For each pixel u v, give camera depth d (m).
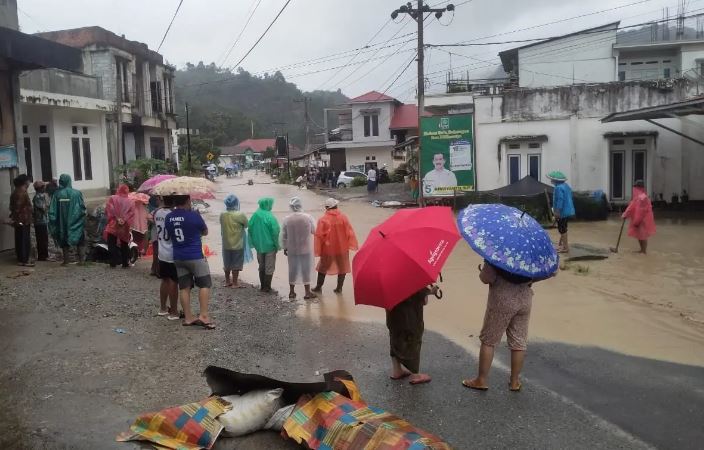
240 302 8.70
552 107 21.34
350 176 39.31
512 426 4.67
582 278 10.20
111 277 9.81
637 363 6.09
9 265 10.37
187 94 94.88
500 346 6.72
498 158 22.12
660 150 20.38
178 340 6.53
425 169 22.73
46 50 10.70
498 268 5.03
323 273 9.39
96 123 23.84
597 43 31.33
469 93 26.05
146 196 11.89
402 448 3.71
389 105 46.50
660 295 9.00
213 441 4.18
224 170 73.44
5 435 4.21
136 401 4.86
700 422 4.72
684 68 30.58
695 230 15.50
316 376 5.72
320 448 4.00
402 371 5.71
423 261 4.94
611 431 4.58
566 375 5.77
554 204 12.77
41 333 6.56
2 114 11.04
